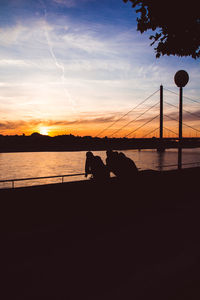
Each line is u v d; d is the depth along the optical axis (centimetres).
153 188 500
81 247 280
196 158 10756
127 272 231
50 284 211
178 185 553
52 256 258
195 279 221
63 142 11344
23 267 236
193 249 280
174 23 434
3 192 363
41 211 373
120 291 203
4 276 221
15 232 320
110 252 270
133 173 468
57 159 12312
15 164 10038
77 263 245
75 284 211
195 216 396
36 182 6606
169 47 466
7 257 254
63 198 395
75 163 10444
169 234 322
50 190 385
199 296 197
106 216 395
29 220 360
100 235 316
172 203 474
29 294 197
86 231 329
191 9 407
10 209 344
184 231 333
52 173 7850
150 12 439
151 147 7112
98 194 429
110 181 444
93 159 451
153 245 289
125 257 259
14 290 202
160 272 232
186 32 441
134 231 331
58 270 232
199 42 450
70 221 367
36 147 11319
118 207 447
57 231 327
